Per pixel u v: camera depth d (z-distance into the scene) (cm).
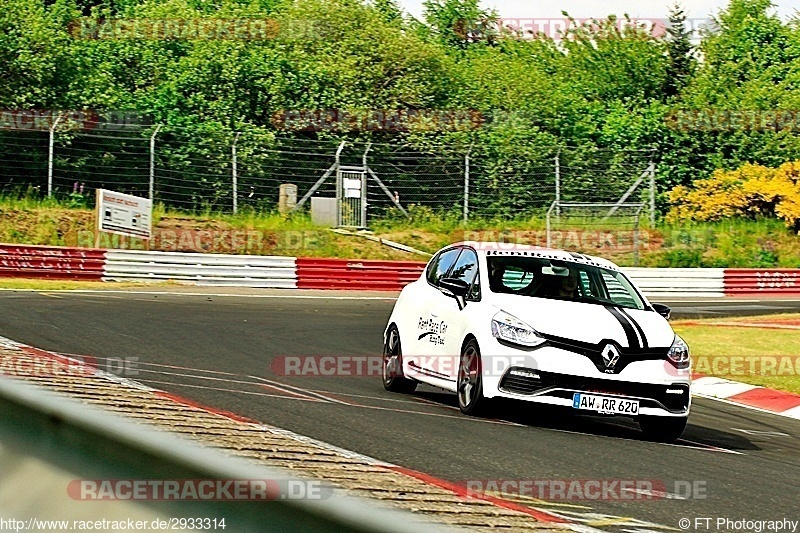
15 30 6631
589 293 1889
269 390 1916
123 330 2647
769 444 1923
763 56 10156
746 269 6125
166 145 6294
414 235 6438
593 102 8712
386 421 1645
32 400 698
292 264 5031
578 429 1789
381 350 2823
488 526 961
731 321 4066
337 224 6284
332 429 1522
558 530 1011
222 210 6194
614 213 7062
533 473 1335
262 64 7256
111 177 6194
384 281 5191
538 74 8775
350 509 500
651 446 1681
